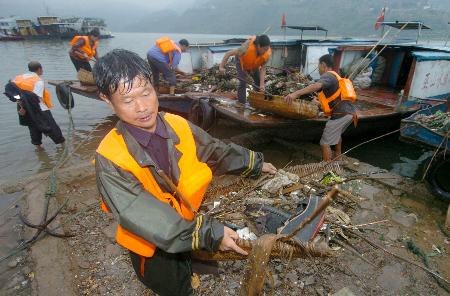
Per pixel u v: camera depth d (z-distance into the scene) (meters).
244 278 1.31
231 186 3.69
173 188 1.28
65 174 4.61
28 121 6.63
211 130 7.59
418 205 3.93
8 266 2.97
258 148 6.28
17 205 3.92
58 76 16.22
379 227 3.43
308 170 4.10
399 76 9.38
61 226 3.47
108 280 2.77
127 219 1.10
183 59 10.79
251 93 5.80
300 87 7.29
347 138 7.31
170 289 1.62
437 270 2.87
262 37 5.95
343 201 3.82
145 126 1.24
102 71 1.13
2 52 30.03
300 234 2.69
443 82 7.76
